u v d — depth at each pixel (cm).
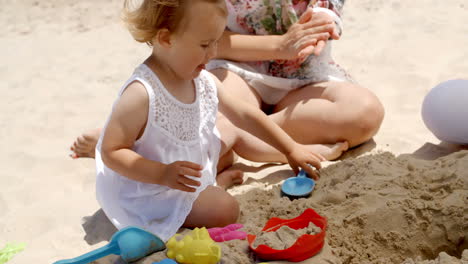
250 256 184
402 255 196
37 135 312
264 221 212
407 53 365
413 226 198
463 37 378
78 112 336
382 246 196
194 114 213
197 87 217
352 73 347
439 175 211
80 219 232
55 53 438
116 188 212
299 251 177
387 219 200
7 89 379
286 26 279
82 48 443
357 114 253
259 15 279
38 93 368
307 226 195
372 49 379
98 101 349
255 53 268
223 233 199
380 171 221
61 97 358
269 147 257
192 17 186
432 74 331
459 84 251
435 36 386
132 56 417
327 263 179
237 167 264
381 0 466
